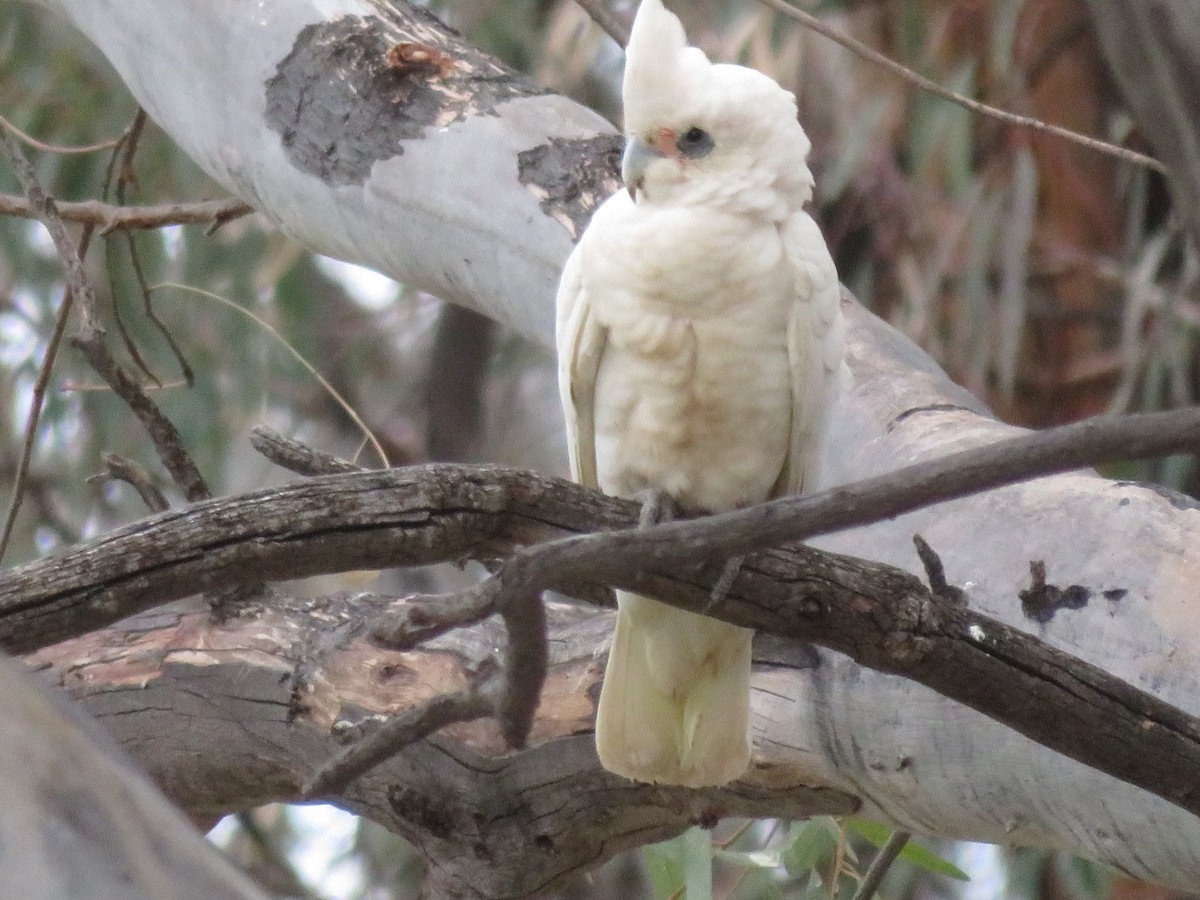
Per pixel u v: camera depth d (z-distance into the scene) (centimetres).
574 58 1071
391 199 1016
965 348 1064
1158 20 904
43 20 1123
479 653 1002
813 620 982
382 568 982
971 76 1061
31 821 820
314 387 1352
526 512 983
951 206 1067
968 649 982
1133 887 1062
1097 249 1072
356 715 1002
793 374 997
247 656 1003
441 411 1383
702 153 996
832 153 1067
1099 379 1088
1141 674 987
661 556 972
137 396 996
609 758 997
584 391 1000
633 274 995
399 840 1124
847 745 995
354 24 1018
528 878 1003
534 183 1012
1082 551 990
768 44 1062
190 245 1091
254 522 980
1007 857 1059
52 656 1003
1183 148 923
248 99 1019
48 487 1154
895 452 1002
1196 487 1061
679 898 1020
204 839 937
